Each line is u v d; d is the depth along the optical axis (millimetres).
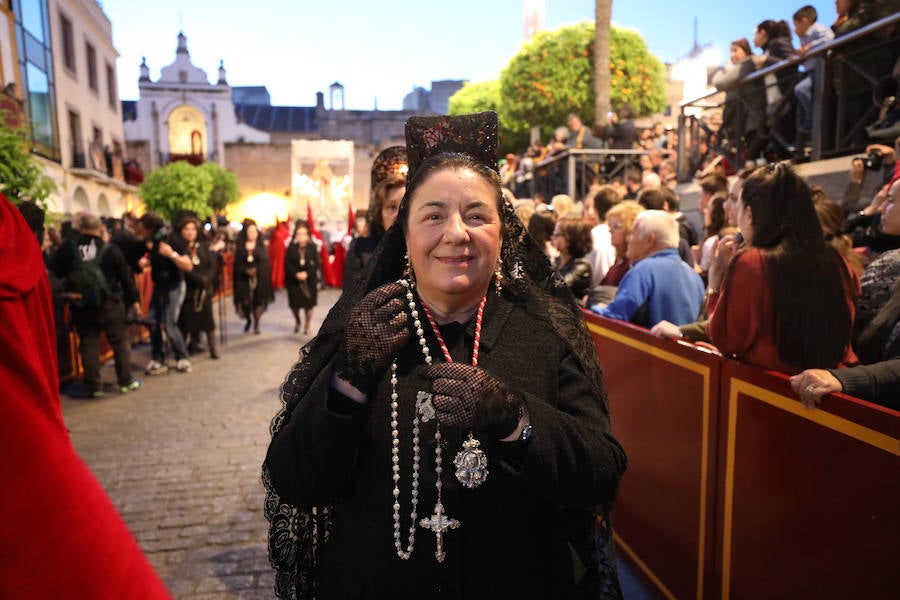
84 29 22156
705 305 3246
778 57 5738
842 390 1605
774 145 5969
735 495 2059
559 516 1309
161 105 46188
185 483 4016
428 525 1178
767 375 1872
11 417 852
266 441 4805
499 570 1204
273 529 1382
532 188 12430
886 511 1436
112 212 24609
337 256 10641
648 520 2770
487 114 1366
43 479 847
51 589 823
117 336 6250
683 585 2441
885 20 4270
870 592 1487
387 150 2986
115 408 5754
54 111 19016
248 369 7395
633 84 15188
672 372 2508
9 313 945
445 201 1190
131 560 906
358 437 1199
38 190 4363
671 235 3283
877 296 2365
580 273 4164
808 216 1953
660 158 8859
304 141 24672
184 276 7414
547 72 15023
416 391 1224
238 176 40531
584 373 1320
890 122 4266
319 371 1302
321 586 1320
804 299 1879
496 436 1094
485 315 1289
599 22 12898
